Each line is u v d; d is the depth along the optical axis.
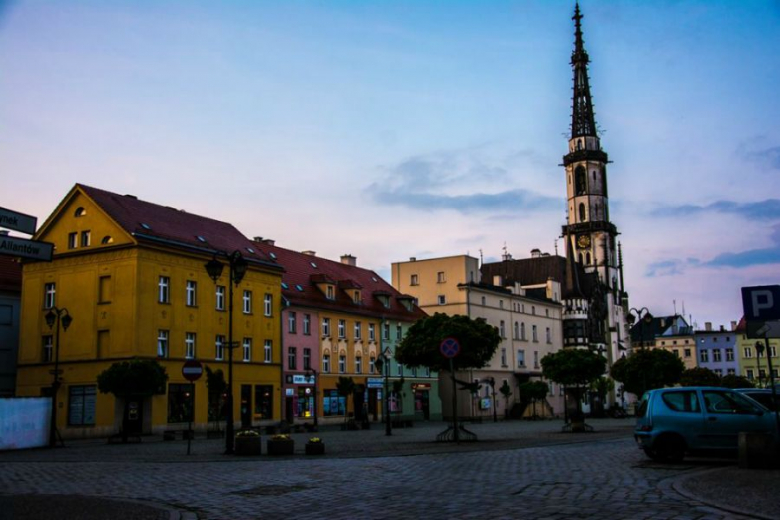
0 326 54.72
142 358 47.78
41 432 34.75
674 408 19.80
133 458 25.59
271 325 59.09
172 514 12.59
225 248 56.59
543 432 43.78
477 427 56.09
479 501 13.31
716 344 151.62
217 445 34.44
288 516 12.27
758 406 19.50
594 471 18.17
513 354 94.12
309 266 71.56
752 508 11.70
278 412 58.41
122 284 48.69
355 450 28.09
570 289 112.44
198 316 52.56
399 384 65.56
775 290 16.91
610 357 125.62
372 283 79.81
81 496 15.12
